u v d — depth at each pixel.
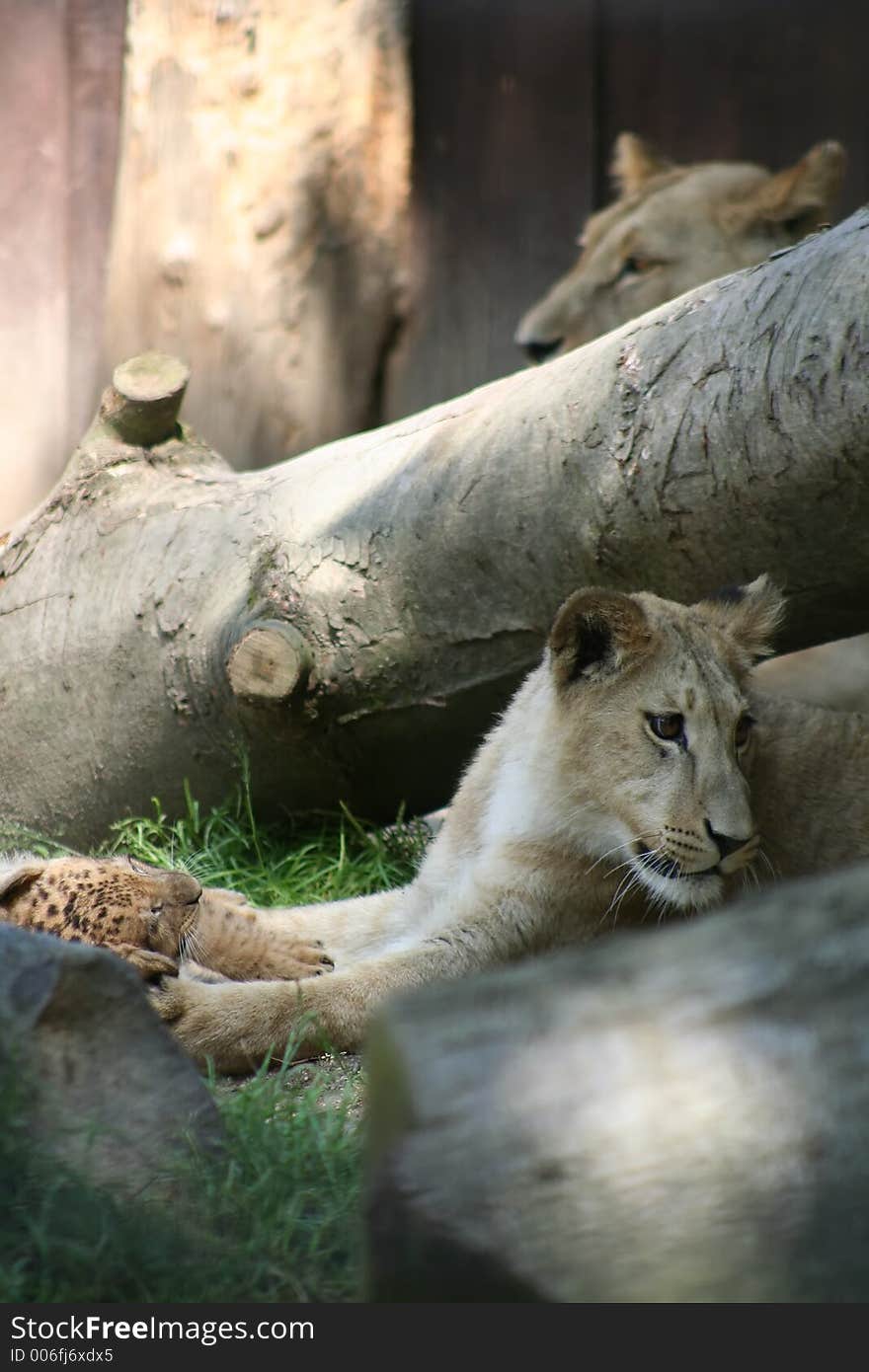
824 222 14.91
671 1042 4.34
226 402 18.02
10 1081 5.86
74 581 12.69
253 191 17.88
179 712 11.94
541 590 10.23
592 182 19.84
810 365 8.87
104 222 21.22
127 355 18.20
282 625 11.09
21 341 21.31
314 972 9.73
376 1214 4.39
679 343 9.59
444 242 19.83
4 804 13.10
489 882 9.39
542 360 15.20
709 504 9.41
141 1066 6.17
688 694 8.68
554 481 10.00
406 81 18.56
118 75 21.08
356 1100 7.89
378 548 10.81
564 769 9.10
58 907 8.95
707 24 19.67
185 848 11.80
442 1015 4.48
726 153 19.80
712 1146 4.21
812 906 4.59
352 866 11.73
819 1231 4.15
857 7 19.39
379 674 11.02
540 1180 4.21
